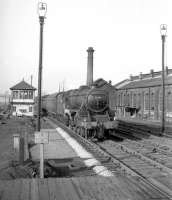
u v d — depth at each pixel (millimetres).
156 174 10141
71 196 7645
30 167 10945
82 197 7570
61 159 12656
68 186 8484
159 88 38594
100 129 18156
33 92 41125
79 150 14461
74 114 21906
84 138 18125
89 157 12844
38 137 9633
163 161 12414
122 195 7723
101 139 19094
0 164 11016
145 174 10125
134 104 46750
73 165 11477
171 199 7426
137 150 15141
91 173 10320
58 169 10953
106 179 9203
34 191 8039
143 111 43125
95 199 7422
